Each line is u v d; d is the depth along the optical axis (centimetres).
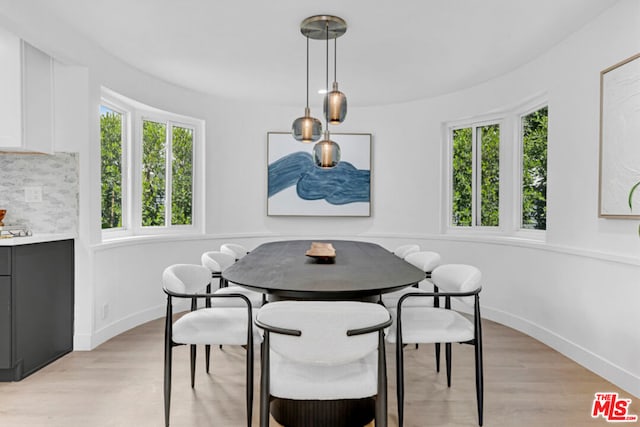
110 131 374
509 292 382
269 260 258
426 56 338
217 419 212
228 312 216
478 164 443
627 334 246
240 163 484
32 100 285
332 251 273
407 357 302
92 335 316
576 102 296
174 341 200
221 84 416
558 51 316
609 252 263
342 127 499
